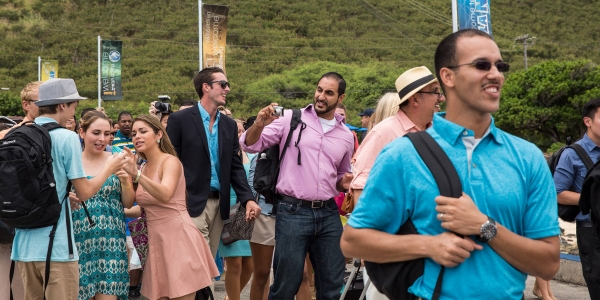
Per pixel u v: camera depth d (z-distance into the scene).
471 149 2.22
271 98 61.94
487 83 2.19
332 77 4.91
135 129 4.82
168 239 4.73
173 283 4.64
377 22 88.69
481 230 2.06
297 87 63.84
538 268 2.17
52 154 4.17
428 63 77.31
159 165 4.84
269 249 5.60
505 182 2.19
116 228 4.89
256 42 80.44
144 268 4.87
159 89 64.56
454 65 2.23
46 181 4.04
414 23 89.25
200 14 13.68
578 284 7.46
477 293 2.13
